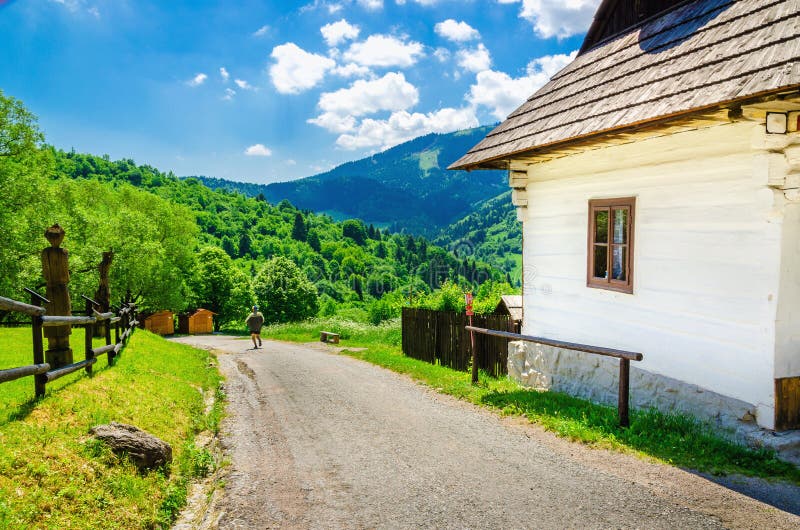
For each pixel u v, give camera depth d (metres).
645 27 8.21
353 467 5.25
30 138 27.89
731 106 4.92
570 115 7.57
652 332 6.83
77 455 4.21
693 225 6.18
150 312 53.69
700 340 6.11
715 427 5.71
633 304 7.16
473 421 6.80
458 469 5.05
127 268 39.44
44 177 29.70
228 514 4.21
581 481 4.60
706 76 5.40
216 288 65.75
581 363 8.22
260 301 66.69
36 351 5.22
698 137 6.09
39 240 28.16
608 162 7.60
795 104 4.85
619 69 7.54
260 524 4.01
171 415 6.56
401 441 6.07
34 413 4.75
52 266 6.11
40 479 3.71
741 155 5.54
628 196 7.21
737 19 5.91
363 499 4.43
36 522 3.29
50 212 30.06
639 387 7.00
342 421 7.19
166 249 50.41
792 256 5.20
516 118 9.58
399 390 9.27
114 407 5.78
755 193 5.37
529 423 6.48
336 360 14.53
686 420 5.89
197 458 5.46
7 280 26.34
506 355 10.88
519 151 8.12
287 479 4.97
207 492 4.80
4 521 3.11
